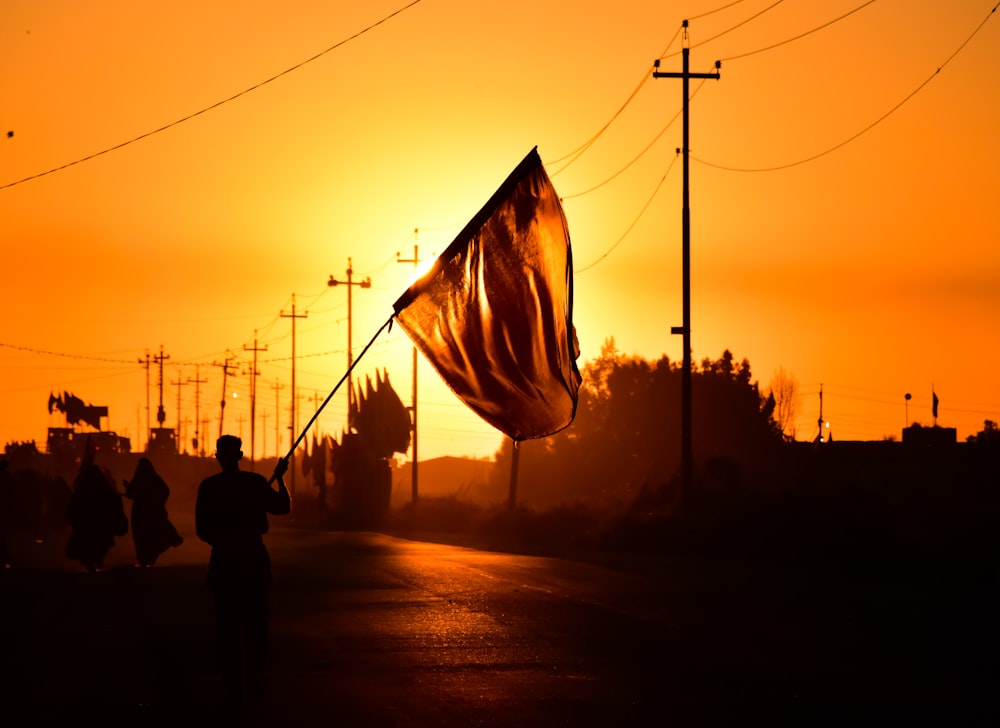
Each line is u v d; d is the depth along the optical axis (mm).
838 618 34062
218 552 21844
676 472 111438
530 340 25625
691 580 46875
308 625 32531
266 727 19750
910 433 151875
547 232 25625
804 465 119750
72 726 20031
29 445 196750
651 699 21938
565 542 80562
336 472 138500
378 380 124250
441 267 25062
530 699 21938
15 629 32094
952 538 59531
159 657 27312
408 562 57000
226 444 22594
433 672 24953
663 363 185625
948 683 23531
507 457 188750
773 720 20094
